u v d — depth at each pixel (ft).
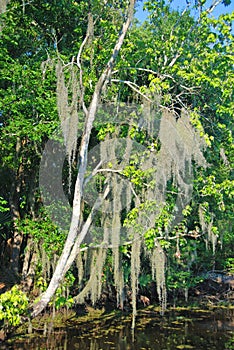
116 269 30.45
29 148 37.83
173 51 34.76
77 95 29.99
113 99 34.17
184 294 50.08
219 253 51.19
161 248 30.99
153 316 40.29
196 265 51.47
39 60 35.24
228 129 38.42
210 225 34.17
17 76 29.91
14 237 40.50
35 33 36.45
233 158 38.99
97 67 35.42
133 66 35.70
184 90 35.45
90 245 31.35
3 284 37.81
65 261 28.91
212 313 42.70
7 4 33.04
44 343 29.55
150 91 30.58
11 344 28.94
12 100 29.68
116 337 32.14
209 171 38.73
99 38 34.78
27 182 39.73
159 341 31.37
